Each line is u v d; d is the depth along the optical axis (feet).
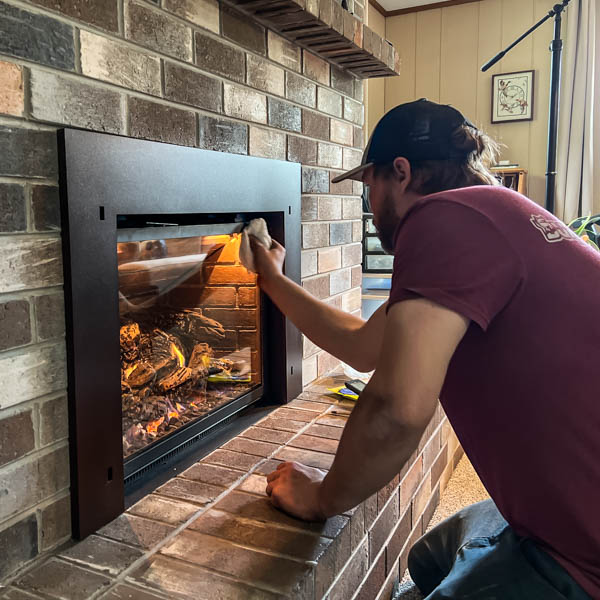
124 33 3.67
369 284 12.91
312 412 5.69
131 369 4.15
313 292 6.55
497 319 2.75
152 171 3.91
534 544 3.02
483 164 3.31
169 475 4.36
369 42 6.16
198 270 4.73
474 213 2.71
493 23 14.49
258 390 5.73
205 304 4.92
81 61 3.36
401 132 3.22
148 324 4.31
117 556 3.38
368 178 3.44
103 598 3.01
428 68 15.33
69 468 3.52
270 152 5.43
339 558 3.67
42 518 3.37
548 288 2.69
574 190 13.73
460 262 2.57
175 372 4.61
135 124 3.80
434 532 4.35
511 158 14.64
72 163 3.29
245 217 5.34
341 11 5.49
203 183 4.42
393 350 2.56
